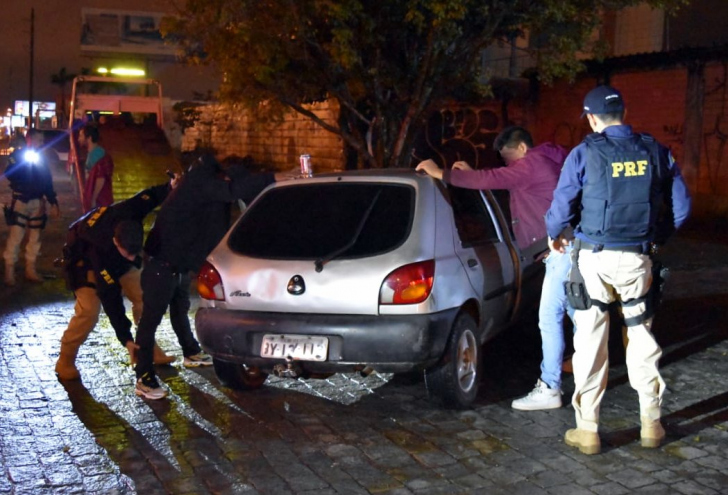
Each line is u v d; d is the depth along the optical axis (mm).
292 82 11852
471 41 11312
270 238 5332
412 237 5027
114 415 5281
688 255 12484
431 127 21531
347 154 20688
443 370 5172
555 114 19250
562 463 4535
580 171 4414
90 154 10242
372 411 5391
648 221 4410
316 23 11281
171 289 5598
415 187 5301
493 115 20422
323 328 4926
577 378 4629
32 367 6312
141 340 5555
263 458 4609
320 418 5258
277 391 5809
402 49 11469
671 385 5922
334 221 5254
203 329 5309
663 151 4480
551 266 5270
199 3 10977
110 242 5688
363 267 4938
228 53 11289
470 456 4637
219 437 4922
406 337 4832
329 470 4445
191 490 4195
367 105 12992
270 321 5062
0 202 19031
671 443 4809
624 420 5188
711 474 4379
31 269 9750
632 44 22766
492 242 5918
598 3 11188
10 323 7738
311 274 5016
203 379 6086
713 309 8555
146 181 17844
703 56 16062
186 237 5566
